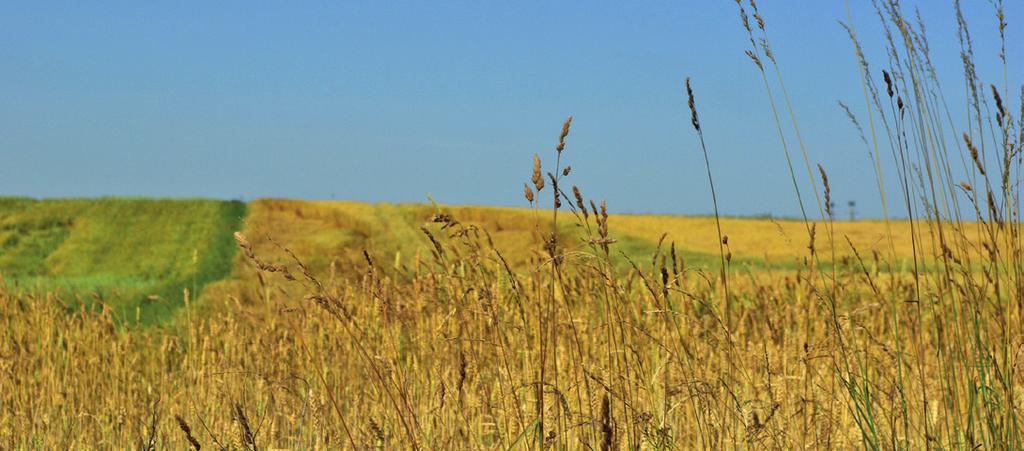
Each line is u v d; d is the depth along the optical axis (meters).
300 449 4.41
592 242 3.15
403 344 4.59
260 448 4.49
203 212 43.34
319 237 32.62
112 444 5.86
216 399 5.64
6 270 32.91
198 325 7.42
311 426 4.42
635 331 3.72
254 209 43.88
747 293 6.09
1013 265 3.40
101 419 6.28
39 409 6.26
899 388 3.55
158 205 44.53
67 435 6.04
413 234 33.97
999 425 3.35
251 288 12.91
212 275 23.72
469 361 4.12
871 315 4.68
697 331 4.00
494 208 37.44
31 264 34.50
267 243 31.72
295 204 43.97
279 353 5.52
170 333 8.34
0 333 7.45
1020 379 3.58
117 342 7.25
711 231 31.41
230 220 41.12
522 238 25.28
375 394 4.50
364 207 41.28
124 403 6.30
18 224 41.09
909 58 3.36
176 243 36.19
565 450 3.34
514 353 4.07
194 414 5.56
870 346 4.46
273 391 5.21
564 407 3.30
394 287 4.79
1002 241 3.44
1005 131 3.27
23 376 6.76
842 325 4.08
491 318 3.60
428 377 4.30
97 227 41.03
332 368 5.26
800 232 29.45
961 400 3.64
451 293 4.30
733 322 5.04
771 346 4.58
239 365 5.89
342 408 4.97
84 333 7.42
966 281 3.46
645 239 29.44
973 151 3.33
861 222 30.08
